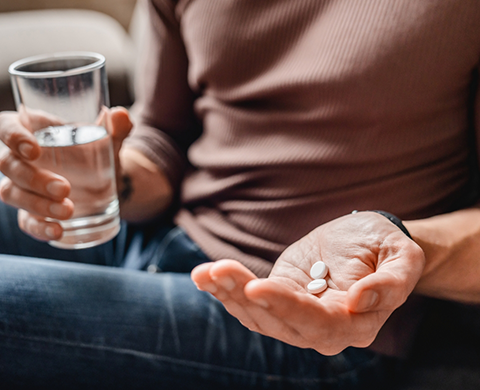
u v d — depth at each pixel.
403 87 0.57
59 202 0.56
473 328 0.61
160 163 0.73
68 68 0.61
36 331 0.54
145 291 0.58
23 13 1.46
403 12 0.56
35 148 0.55
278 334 0.45
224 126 0.68
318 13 0.61
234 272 0.43
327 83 0.58
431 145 0.59
